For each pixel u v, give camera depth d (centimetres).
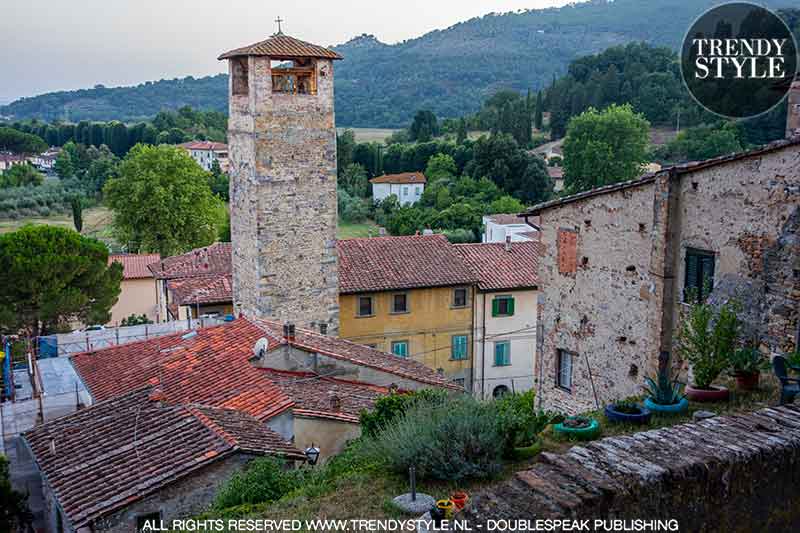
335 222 3547
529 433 1323
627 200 1930
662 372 1753
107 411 1931
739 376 1484
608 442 974
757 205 1595
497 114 14212
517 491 855
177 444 1631
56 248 4284
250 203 3416
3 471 1950
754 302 1595
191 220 6819
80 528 1428
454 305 3906
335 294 3603
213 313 3888
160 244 6775
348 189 10544
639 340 1912
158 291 4966
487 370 3994
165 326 3588
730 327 1458
